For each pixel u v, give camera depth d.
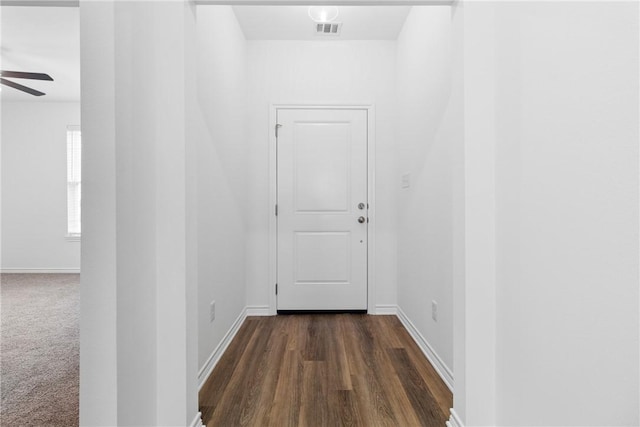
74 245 5.75
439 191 2.26
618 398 0.97
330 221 3.55
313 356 2.50
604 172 1.01
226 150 2.70
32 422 1.72
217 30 2.45
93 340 1.27
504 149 1.53
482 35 1.60
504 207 1.53
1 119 5.70
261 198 3.53
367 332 3.00
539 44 1.29
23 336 2.93
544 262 1.27
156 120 1.59
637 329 0.91
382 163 3.54
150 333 1.54
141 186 1.46
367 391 2.02
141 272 1.46
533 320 1.34
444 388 2.05
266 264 3.53
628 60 0.93
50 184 5.72
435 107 2.35
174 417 1.58
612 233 0.98
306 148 3.55
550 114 1.24
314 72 3.53
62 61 4.12
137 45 1.43
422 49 2.63
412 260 2.91
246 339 2.84
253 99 3.52
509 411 1.50
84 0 1.25
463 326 1.63
